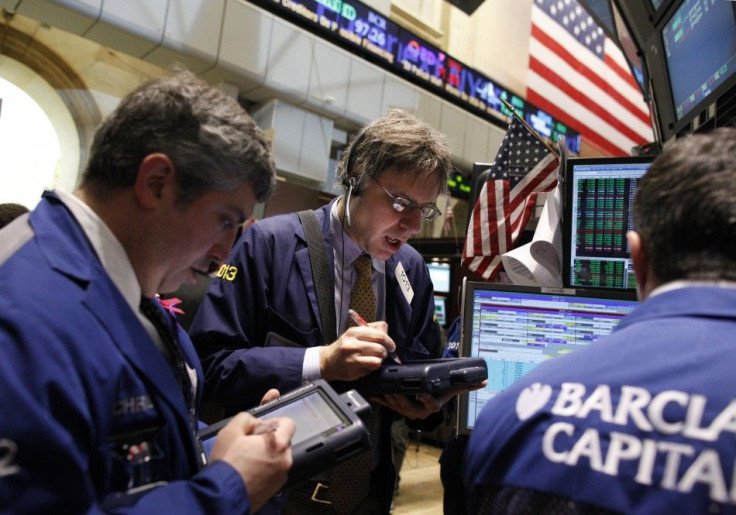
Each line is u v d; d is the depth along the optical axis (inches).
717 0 47.0
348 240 50.3
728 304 19.2
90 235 25.4
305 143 222.4
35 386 19.6
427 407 39.8
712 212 19.8
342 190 52.1
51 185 207.9
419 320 55.1
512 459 20.3
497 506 20.0
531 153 60.3
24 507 18.4
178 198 25.6
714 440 16.4
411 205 45.6
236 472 24.1
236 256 49.1
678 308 20.1
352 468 45.0
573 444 18.8
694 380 17.8
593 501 17.5
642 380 18.7
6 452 18.4
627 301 43.5
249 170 26.7
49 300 21.8
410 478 154.5
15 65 197.3
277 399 32.6
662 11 58.6
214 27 187.3
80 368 21.5
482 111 289.1
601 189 48.4
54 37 200.4
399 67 251.3
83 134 211.6
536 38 327.9
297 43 211.9
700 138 21.7
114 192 26.0
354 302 49.8
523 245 57.7
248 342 46.6
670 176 21.1
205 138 25.2
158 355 26.4
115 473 23.2
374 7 255.9
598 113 356.2
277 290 48.1
